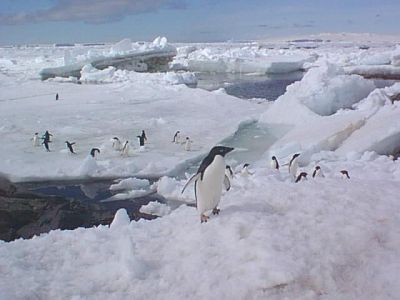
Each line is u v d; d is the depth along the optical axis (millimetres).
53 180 17734
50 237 5469
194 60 79562
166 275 4055
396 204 4762
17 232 12680
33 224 13320
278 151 19562
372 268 3635
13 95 41812
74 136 24953
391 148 19172
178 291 3725
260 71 73438
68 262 4645
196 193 4980
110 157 20516
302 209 4832
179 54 95188
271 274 3584
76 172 18031
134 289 3910
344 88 33250
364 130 20766
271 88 51688
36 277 4320
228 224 4605
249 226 4504
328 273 3613
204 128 26500
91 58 75375
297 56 88312
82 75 59719
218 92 40688
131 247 4543
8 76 60812
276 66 72750
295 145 19703
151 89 43906
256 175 14586
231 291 3547
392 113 21922
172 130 26062
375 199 4973
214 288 3639
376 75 62500
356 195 5145
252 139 24141
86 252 4820
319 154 18500
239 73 74750
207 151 21484
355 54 80875
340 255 3826
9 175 17922
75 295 3859
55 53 132625
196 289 3703
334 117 24422
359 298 3307
